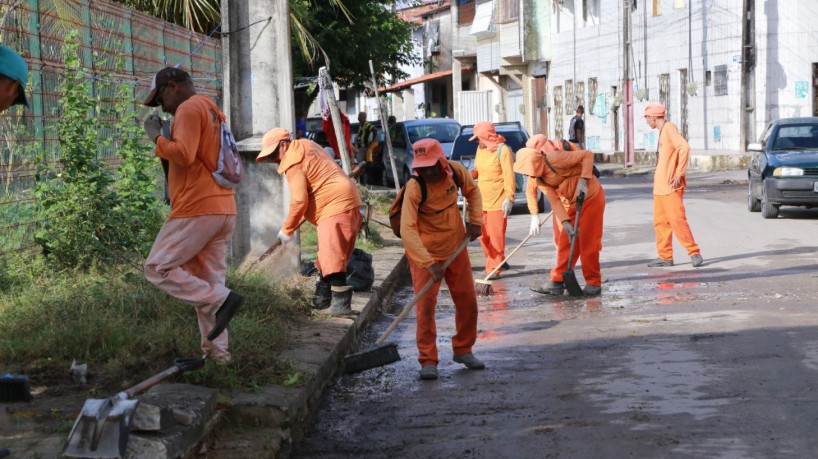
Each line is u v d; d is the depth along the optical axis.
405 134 26.16
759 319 8.30
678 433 5.31
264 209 9.89
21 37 8.73
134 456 4.23
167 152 5.48
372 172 28.58
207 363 5.68
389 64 31.34
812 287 9.87
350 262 9.59
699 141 34.00
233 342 6.24
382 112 19.11
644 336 7.90
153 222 9.91
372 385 6.82
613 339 7.87
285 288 8.40
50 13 9.29
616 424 5.54
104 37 10.75
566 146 10.34
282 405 5.25
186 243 5.68
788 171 16.66
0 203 8.45
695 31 33.75
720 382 6.31
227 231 5.91
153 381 4.67
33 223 8.96
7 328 6.40
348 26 27.62
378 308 9.82
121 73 11.18
